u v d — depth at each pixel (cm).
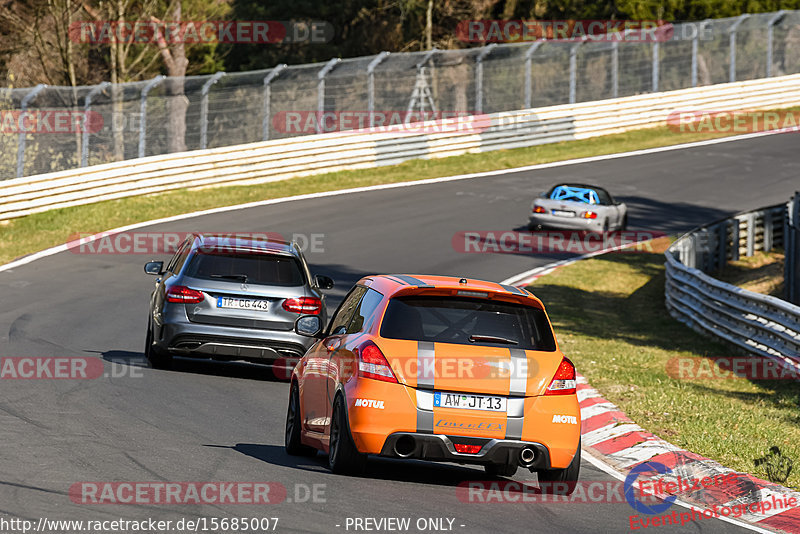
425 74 15138
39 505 2489
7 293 6912
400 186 12912
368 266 8825
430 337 2981
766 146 16275
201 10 18538
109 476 2844
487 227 10956
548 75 16775
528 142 15875
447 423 2925
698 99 18038
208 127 13275
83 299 6888
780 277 9369
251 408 4209
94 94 11094
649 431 4078
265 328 4853
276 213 10988
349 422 2944
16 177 10288
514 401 2959
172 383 4591
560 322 7244
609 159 15238
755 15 19162
